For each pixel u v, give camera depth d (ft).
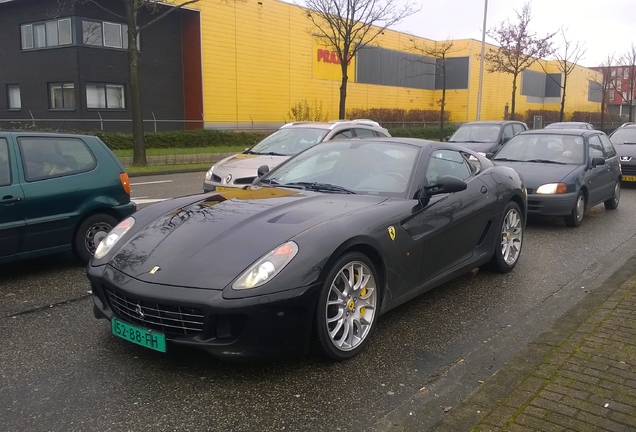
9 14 87.51
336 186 15.69
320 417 10.29
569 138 32.30
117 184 20.83
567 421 9.59
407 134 111.45
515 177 20.21
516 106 164.66
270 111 104.47
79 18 80.53
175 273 11.41
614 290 17.16
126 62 86.48
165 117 93.66
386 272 13.47
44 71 85.05
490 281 19.02
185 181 50.62
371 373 12.07
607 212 34.17
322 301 11.70
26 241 18.44
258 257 11.41
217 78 95.40
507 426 9.46
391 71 131.75
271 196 14.82
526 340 14.02
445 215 15.72
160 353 12.80
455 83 143.84
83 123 82.48
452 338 14.10
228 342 11.00
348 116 116.47
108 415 10.23
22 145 18.84
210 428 9.87
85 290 17.75
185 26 93.45
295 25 107.14
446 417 9.97
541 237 26.50
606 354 12.21
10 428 9.77
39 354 12.78
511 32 111.55
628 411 9.89
